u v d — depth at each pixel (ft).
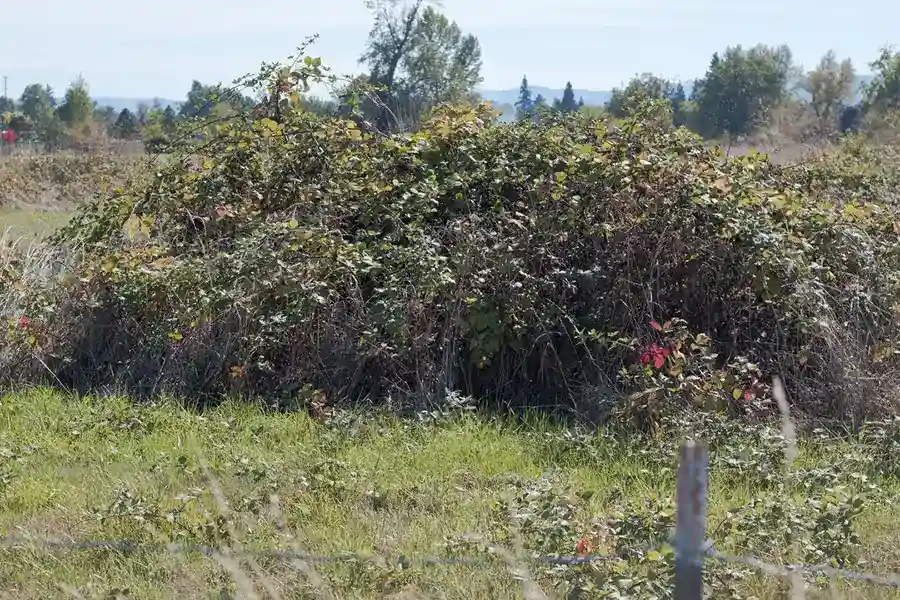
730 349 66.03
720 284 67.46
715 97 304.71
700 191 69.21
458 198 73.05
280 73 82.74
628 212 69.51
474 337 65.98
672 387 60.64
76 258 77.10
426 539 44.57
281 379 66.33
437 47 247.29
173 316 69.97
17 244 82.74
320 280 68.13
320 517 47.01
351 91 84.12
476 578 40.50
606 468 54.08
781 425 58.70
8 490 49.67
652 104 81.41
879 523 47.16
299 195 76.69
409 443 57.62
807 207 74.13
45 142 299.99
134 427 59.88
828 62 340.39
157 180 80.07
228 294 67.67
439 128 77.82
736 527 44.39
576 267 69.51
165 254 75.51
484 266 67.21
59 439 57.41
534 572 40.47
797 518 44.29
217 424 60.08
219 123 85.66
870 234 74.54
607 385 63.98
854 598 38.86
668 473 52.31
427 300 66.13
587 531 42.86
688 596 26.35
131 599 38.96
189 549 42.86
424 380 65.41
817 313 64.69
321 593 39.04
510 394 66.69
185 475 51.49
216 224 77.71
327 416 61.41
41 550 43.14
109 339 71.00
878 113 250.98
